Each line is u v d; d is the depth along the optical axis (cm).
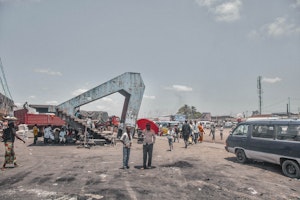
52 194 632
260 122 1037
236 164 1095
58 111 1928
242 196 640
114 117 3269
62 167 995
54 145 1894
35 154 1382
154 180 792
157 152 1501
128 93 2258
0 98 3350
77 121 1941
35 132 1997
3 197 605
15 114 3431
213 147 1775
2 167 974
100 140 1898
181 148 1720
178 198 618
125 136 981
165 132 3238
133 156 1323
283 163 881
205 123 6988
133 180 787
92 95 2180
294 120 882
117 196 622
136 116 2262
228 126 7544
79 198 602
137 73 2288
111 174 870
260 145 996
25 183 736
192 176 853
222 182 778
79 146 1728
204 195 645
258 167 1029
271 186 739
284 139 895
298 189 711
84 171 918
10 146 973
